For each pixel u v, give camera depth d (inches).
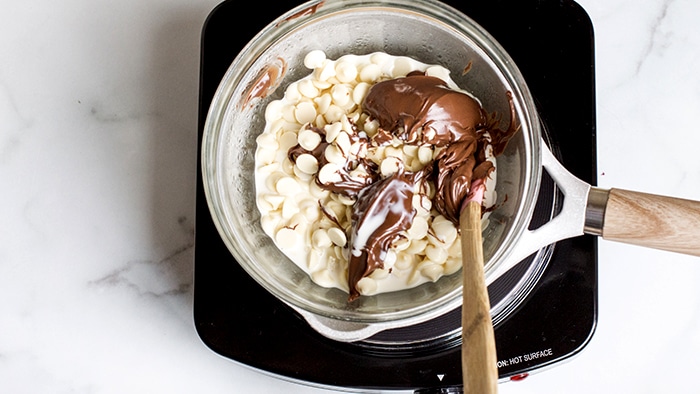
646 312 28.6
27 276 29.3
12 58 29.7
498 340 26.3
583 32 27.1
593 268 26.4
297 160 24.8
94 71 29.6
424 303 24.1
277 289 24.4
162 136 29.4
